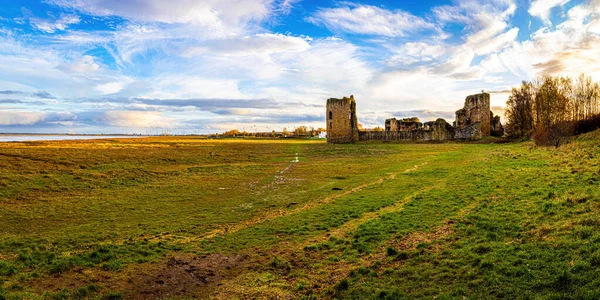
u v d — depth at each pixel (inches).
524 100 3056.1
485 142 2856.8
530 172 1038.4
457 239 596.7
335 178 1540.4
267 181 1518.2
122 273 580.7
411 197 968.3
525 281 414.9
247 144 3577.8
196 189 1352.1
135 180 1510.8
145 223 891.4
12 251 679.7
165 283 549.0
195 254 667.4
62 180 1424.7
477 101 3201.3
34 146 2445.9
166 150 2600.9
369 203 963.3
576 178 840.9
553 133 1824.6
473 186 978.7
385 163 1934.1
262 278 552.4
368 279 503.5
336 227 780.6
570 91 2898.6
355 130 3715.6
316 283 524.1
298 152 2689.5
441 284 453.4
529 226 580.1
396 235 668.1
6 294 485.1
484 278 442.9
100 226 865.5
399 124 4274.1
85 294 506.0
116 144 3129.9
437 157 1969.7
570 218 567.8
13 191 1227.2
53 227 863.7
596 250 437.4
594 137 1662.2
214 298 499.5
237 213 984.3
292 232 770.8
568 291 377.1
